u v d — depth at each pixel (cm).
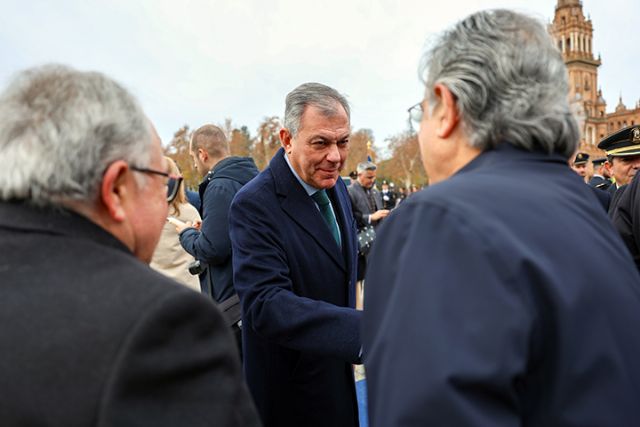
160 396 81
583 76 6106
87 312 84
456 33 112
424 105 120
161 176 114
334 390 214
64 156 92
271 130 5938
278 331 182
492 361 79
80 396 78
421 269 88
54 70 103
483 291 82
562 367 83
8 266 90
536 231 90
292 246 206
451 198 93
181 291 89
